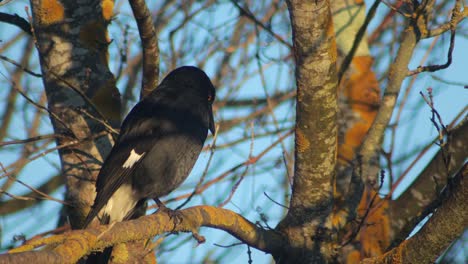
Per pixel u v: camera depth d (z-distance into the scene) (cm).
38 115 1398
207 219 933
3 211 1322
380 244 1075
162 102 1131
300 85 948
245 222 998
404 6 1342
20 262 599
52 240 695
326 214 1031
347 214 1057
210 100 1192
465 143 1059
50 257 637
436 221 786
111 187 1024
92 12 1106
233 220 977
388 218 1088
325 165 998
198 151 1147
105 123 1033
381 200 1050
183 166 1123
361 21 1220
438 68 1017
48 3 1095
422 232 803
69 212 1058
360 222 1029
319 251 1038
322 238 1036
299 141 988
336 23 1212
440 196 921
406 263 819
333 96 952
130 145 1073
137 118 1105
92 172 1059
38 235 1141
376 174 1083
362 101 1181
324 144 983
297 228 1039
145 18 978
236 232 991
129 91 1489
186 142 1119
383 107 1049
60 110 1074
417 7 1020
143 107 1125
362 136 1164
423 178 1090
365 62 1207
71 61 1088
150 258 1018
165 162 1098
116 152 1060
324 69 927
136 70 1499
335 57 932
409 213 1084
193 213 911
